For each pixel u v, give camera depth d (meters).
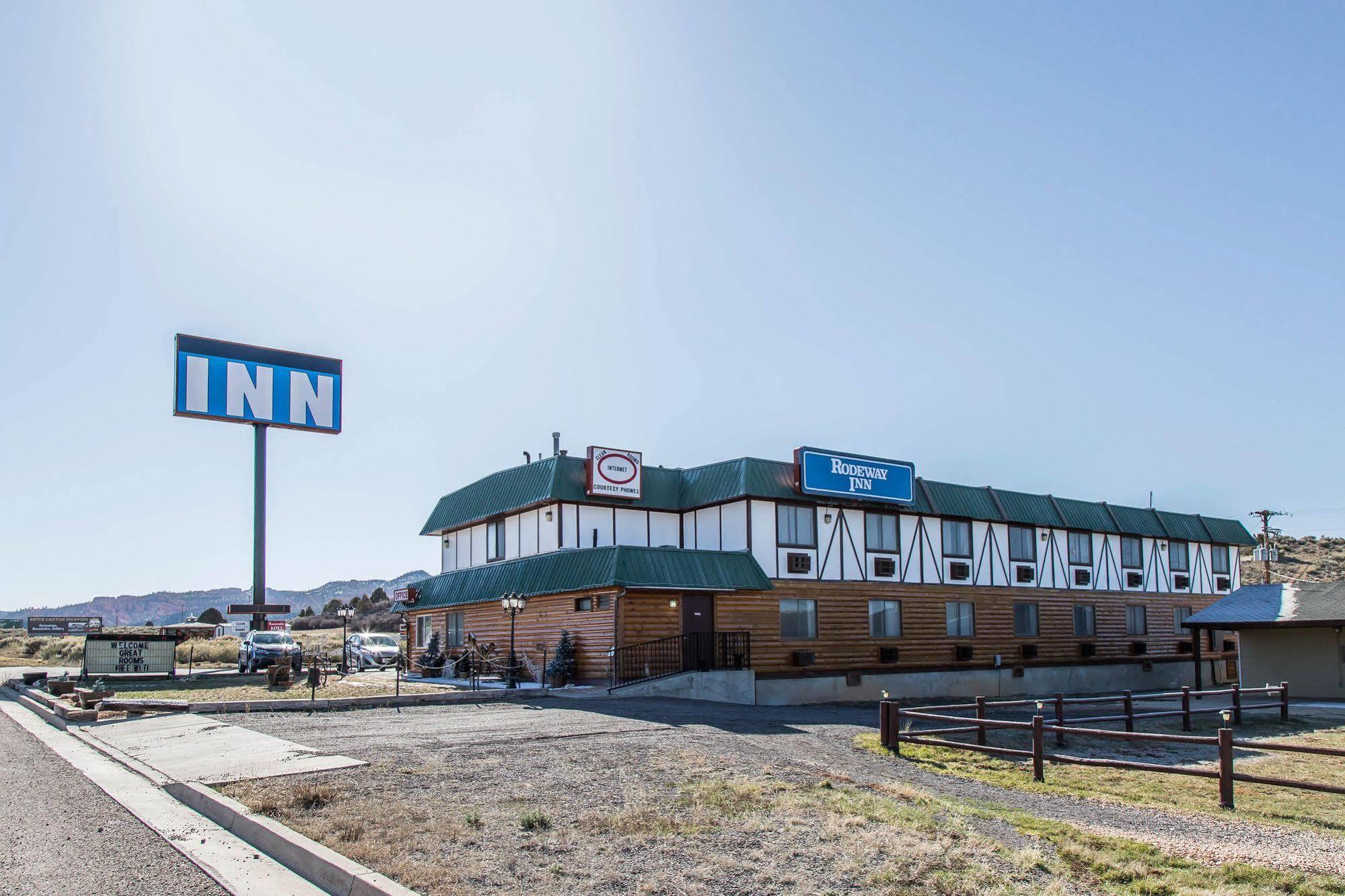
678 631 24.05
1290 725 19.94
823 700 26.16
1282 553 73.19
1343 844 8.62
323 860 6.75
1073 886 7.02
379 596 85.12
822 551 27.23
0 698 22.73
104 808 9.07
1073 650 33.19
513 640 23.42
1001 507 31.67
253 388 30.91
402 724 15.18
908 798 9.80
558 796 9.16
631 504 27.23
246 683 23.34
